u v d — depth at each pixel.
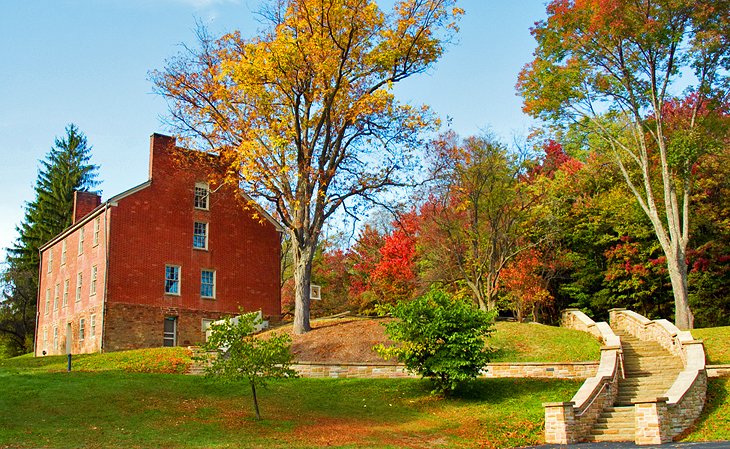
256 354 18.55
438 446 16.89
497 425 19.03
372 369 25.91
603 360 22.17
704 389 19.70
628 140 40.22
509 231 36.69
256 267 41.50
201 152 34.41
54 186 66.44
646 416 16.78
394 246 44.47
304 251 32.72
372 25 31.45
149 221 37.69
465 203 34.50
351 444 16.27
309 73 30.91
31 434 15.29
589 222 41.06
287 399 21.55
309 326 32.12
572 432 17.56
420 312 22.27
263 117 32.09
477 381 24.05
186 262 38.66
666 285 40.00
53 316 43.81
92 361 28.72
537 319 40.31
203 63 33.47
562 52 32.09
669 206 31.41
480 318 22.22
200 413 18.58
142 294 36.66
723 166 37.53
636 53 31.14
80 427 16.22
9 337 61.03
